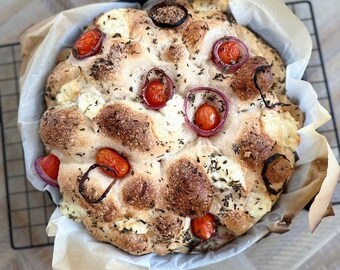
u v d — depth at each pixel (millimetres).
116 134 290
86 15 330
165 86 295
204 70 303
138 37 312
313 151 310
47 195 362
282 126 306
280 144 304
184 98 296
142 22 314
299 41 322
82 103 300
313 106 313
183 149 297
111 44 307
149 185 292
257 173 301
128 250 307
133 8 336
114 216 298
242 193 299
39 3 374
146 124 289
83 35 315
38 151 329
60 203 315
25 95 325
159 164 297
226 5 321
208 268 354
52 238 361
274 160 299
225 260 354
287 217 315
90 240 313
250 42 319
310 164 313
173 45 304
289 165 302
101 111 296
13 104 370
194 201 290
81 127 299
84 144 298
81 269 307
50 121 304
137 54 302
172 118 291
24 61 337
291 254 352
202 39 305
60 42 331
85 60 309
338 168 300
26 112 328
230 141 297
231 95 299
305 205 316
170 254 319
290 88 323
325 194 298
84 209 303
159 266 314
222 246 318
